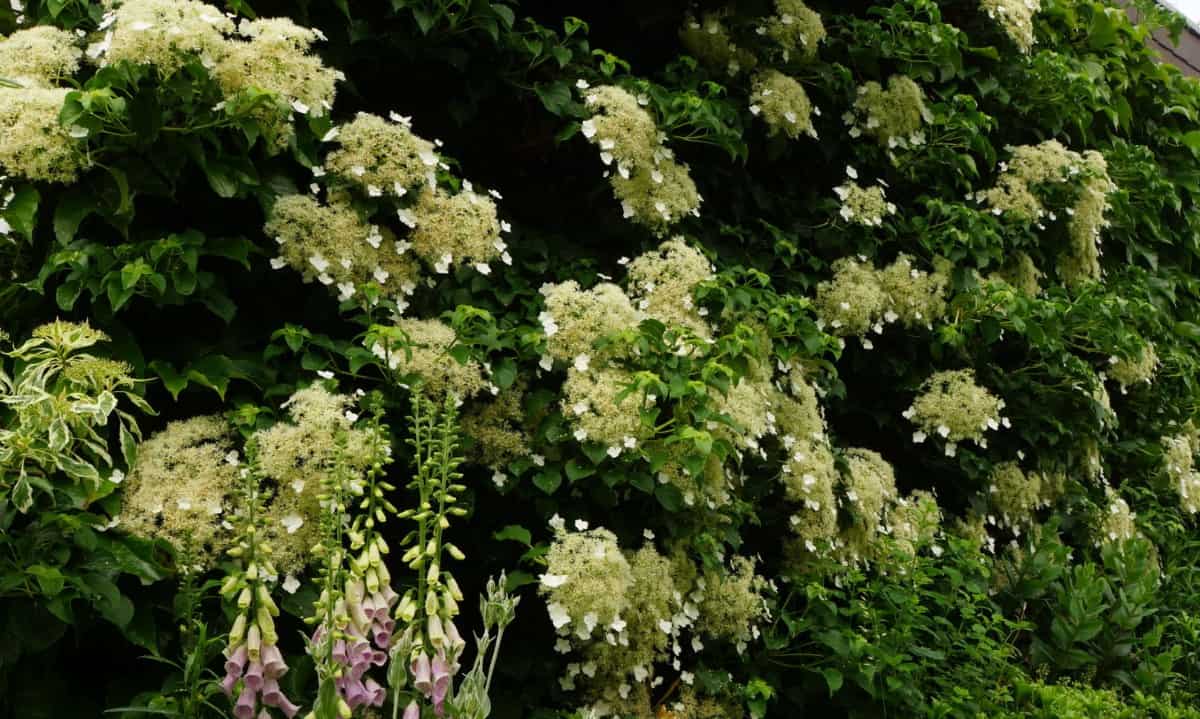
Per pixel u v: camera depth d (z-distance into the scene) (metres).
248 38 3.17
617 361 3.06
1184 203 6.30
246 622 1.91
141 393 2.59
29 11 2.99
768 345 3.52
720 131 3.57
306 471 2.52
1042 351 4.61
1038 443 4.88
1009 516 4.80
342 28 3.30
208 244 2.69
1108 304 4.57
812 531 3.64
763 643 3.53
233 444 2.71
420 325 2.92
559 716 2.94
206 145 2.73
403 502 2.97
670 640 3.34
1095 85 5.54
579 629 2.73
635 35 4.14
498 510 3.09
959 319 4.43
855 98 4.32
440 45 3.31
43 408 2.27
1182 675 4.53
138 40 2.47
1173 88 6.35
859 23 4.39
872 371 4.41
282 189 2.92
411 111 3.59
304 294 3.03
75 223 2.54
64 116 2.40
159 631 2.45
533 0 4.00
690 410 2.90
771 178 4.35
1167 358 5.73
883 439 4.58
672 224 3.77
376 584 1.95
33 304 2.68
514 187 3.84
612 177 3.50
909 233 4.40
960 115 4.47
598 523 3.12
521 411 3.05
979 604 3.97
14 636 2.21
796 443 3.65
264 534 2.51
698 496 3.13
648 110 3.59
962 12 5.02
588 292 3.07
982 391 4.25
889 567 3.90
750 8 4.02
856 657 3.24
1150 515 5.54
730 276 3.40
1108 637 4.44
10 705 2.30
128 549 2.37
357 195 2.98
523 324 3.22
